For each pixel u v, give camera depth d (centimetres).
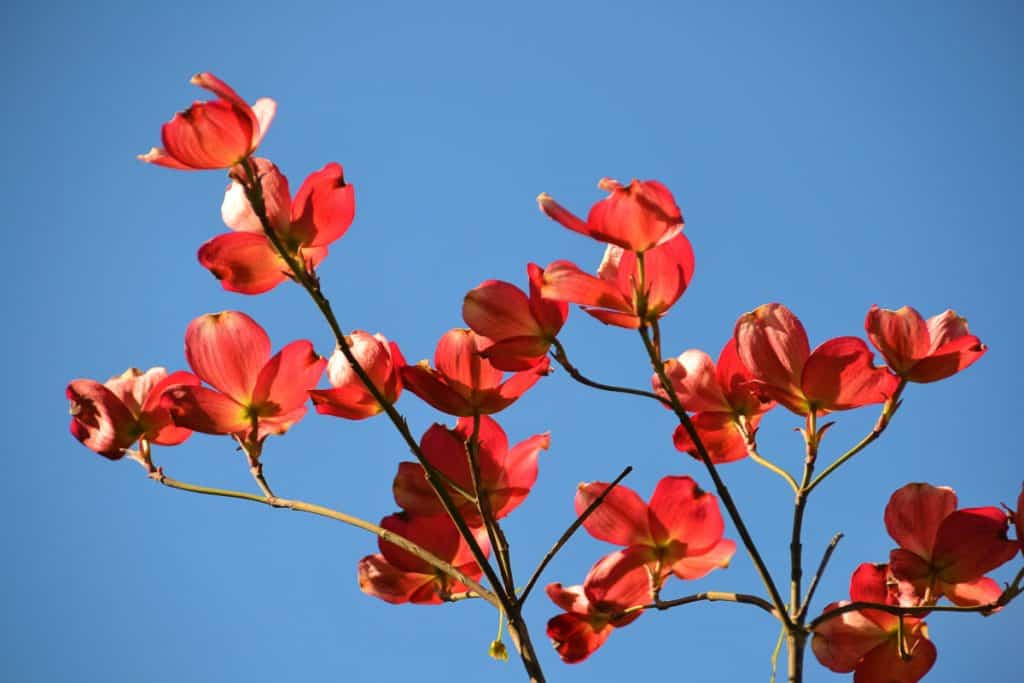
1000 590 178
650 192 173
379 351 180
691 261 175
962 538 178
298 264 174
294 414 180
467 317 178
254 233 176
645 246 174
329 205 177
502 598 175
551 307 178
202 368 179
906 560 179
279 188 177
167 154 173
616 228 173
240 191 178
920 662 179
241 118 172
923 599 179
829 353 175
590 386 175
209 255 176
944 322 177
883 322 175
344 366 180
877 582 180
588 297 175
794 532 175
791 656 172
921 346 175
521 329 178
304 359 179
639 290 174
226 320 179
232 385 179
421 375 180
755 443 180
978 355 175
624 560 180
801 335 177
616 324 175
